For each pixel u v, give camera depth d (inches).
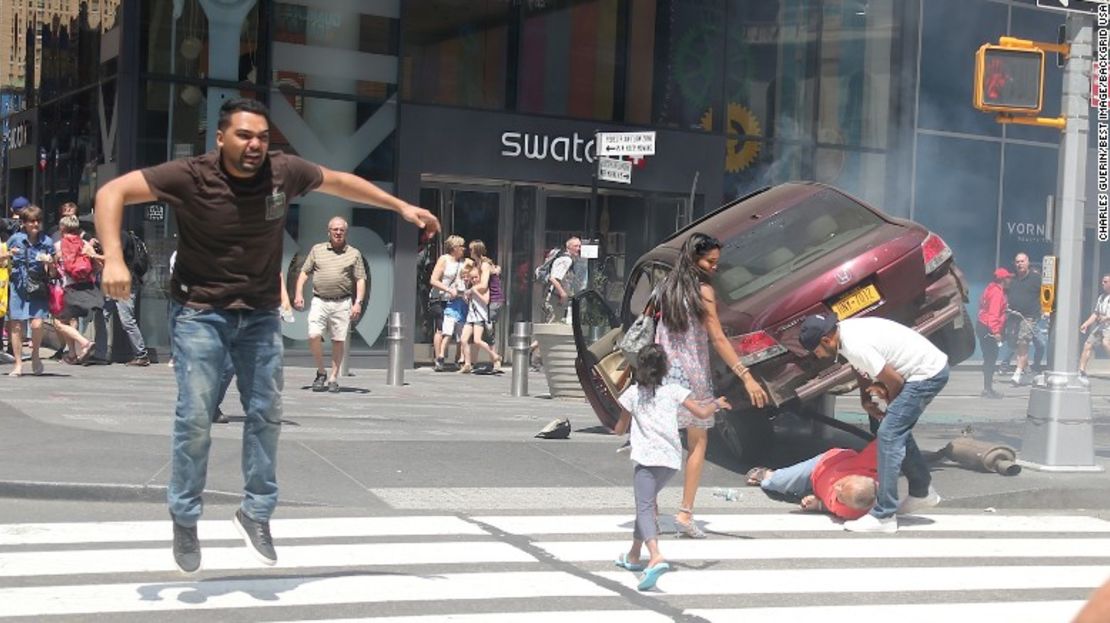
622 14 863.1
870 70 936.9
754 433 440.5
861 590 291.6
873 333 357.1
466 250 834.8
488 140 826.8
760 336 406.9
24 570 283.4
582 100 854.5
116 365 730.8
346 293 656.4
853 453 381.4
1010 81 435.5
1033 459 447.5
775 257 438.3
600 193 868.0
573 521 358.6
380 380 741.9
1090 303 1012.5
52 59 823.7
